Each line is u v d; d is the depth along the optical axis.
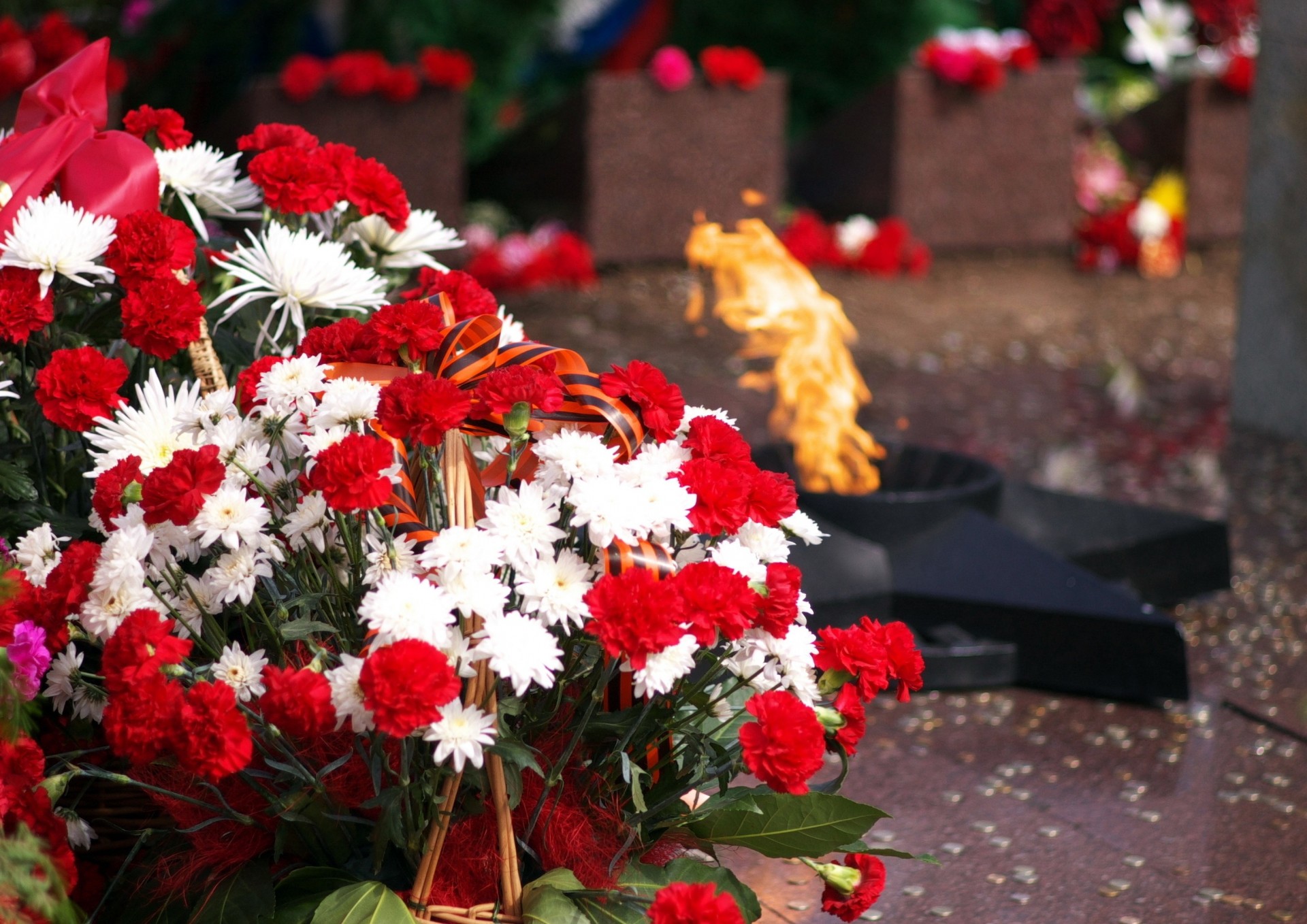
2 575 1.45
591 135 7.30
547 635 1.36
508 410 1.44
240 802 1.55
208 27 7.52
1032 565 2.93
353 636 1.52
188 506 1.39
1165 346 6.50
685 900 1.37
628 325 6.45
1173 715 2.78
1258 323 5.00
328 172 1.85
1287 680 2.94
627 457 1.54
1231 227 8.68
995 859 2.21
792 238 7.54
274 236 1.76
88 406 1.55
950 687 2.86
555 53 9.14
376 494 1.37
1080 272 8.02
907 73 8.01
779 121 7.64
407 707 1.27
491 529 1.41
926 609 2.92
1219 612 3.32
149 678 1.34
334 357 1.59
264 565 1.44
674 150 7.45
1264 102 4.84
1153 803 2.42
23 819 1.43
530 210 7.95
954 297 7.25
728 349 6.09
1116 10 9.62
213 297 1.94
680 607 1.37
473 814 1.51
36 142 1.82
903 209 8.09
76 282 1.75
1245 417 5.11
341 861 1.58
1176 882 2.15
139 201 1.82
